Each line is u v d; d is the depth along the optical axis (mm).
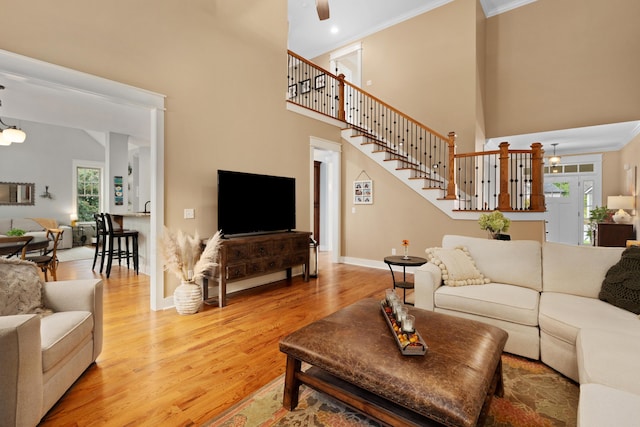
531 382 1993
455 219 4852
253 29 4258
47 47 2594
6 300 1866
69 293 2076
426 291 2727
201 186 3670
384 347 1546
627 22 5188
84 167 8688
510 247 2885
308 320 3086
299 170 5004
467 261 2920
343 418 1674
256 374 2100
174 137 3412
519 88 6098
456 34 5957
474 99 5746
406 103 6609
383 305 2070
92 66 2830
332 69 7840
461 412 1125
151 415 1676
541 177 4207
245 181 3934
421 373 1316
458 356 1456
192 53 3578
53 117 4832
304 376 1705
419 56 6426
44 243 4406
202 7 3676
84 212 8773
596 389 1160
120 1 3012
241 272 3678
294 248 4402
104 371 2105
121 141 6406
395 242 5488
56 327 1771
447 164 6035
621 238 6180
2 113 4590
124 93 3000
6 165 7492
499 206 4430
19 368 1366
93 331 2123
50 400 1615
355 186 5984
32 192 7824
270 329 2854
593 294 2412
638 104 5129
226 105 3926
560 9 5703
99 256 6438
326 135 5660
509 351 2344
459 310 2574
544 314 2182
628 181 6531
